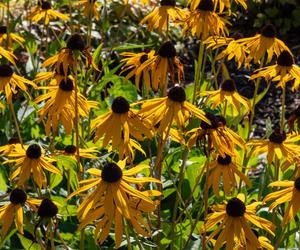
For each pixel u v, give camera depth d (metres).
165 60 3.72
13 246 4.12
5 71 3.90
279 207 4.20
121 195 2.78
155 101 3.29
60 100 3.73
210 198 4.29
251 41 4.40
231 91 4.17
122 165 3.03
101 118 3.29
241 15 9.02
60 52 3.64
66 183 4.73
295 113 3.89
